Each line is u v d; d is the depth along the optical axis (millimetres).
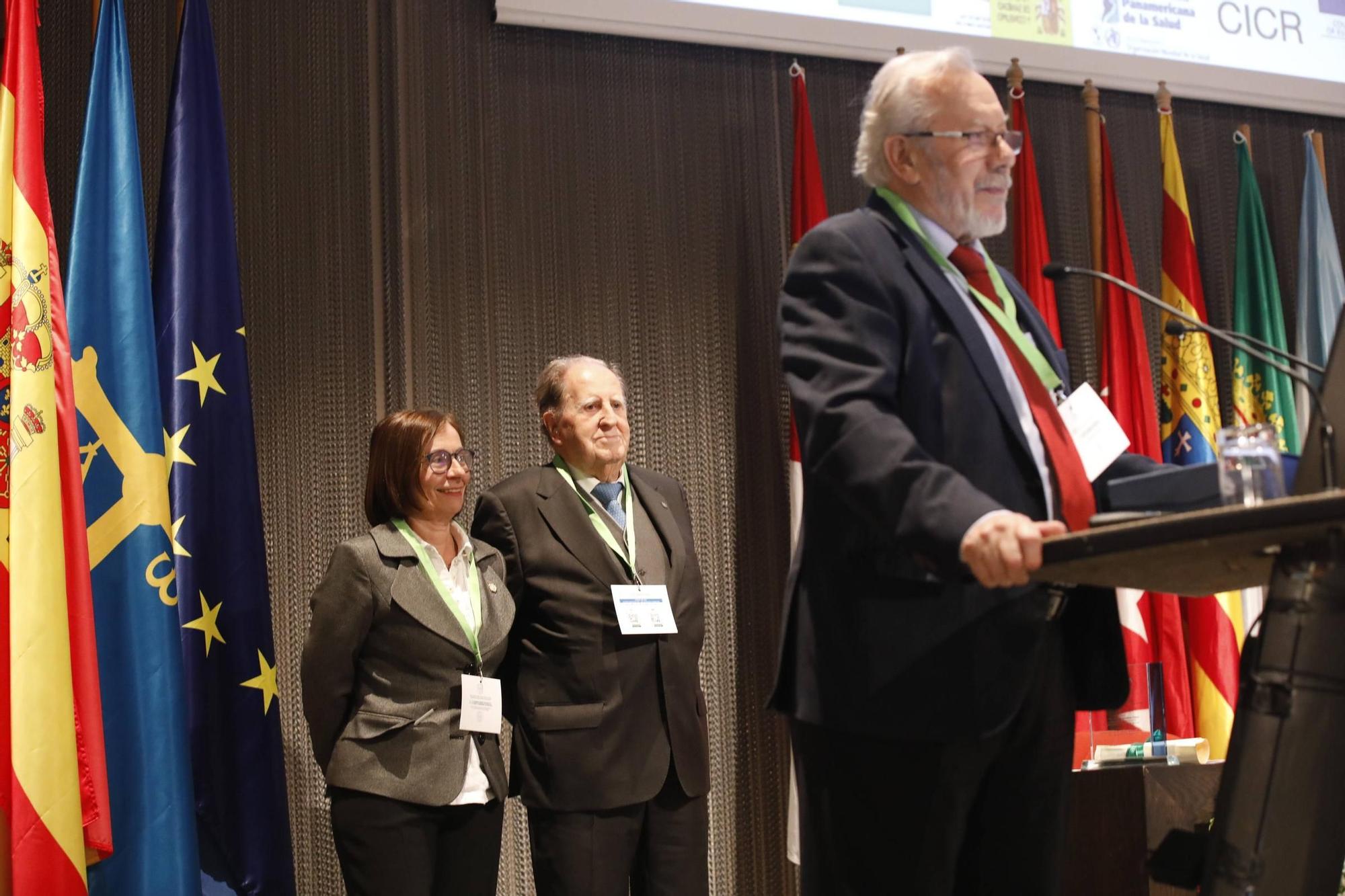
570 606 2855
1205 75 4461
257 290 3625
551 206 3896
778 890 3814
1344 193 4680
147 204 3572
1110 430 1590
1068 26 4305
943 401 1436
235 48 3701
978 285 1586
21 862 2486
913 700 1389
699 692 2961
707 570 3883
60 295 2791
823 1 4074
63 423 2736
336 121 3752
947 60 1605
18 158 2781
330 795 2668
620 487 3098
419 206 3770
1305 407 4254
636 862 2900
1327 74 4625
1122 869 2535
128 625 2764
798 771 1541
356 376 3658
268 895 2916
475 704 2678
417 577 2738
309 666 2676
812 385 1397
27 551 2598
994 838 1510
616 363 3883
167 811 2705
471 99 3867
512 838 3629
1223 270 4496
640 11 3920
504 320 3807
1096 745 2658
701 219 4031
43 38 3551
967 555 1178
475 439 3725
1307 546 1160
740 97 4125
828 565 1479
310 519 3578
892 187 1609
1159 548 1078
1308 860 1186
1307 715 1177
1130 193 4434
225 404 3066
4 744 2559
